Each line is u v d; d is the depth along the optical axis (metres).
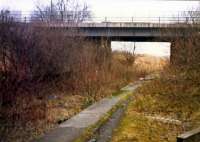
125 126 14.95
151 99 23.59
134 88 29.27
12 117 13.40
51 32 23.03
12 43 15.85
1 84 13.97
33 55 17.23
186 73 29.52
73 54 25.27
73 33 28.28
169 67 35.16
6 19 16.69
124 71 37.28
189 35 34.94
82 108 18.64
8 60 15.66
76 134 12.63
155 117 17.88
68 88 22.47
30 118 14.17
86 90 23.14
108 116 16.72
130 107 20.39
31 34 18.00
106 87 26.41
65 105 18.56
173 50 35.62
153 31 45.31
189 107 20.80
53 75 21.86
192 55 30.92
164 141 13.05
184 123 16.47
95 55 30.12
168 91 25.95
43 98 17.39
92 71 26.16
